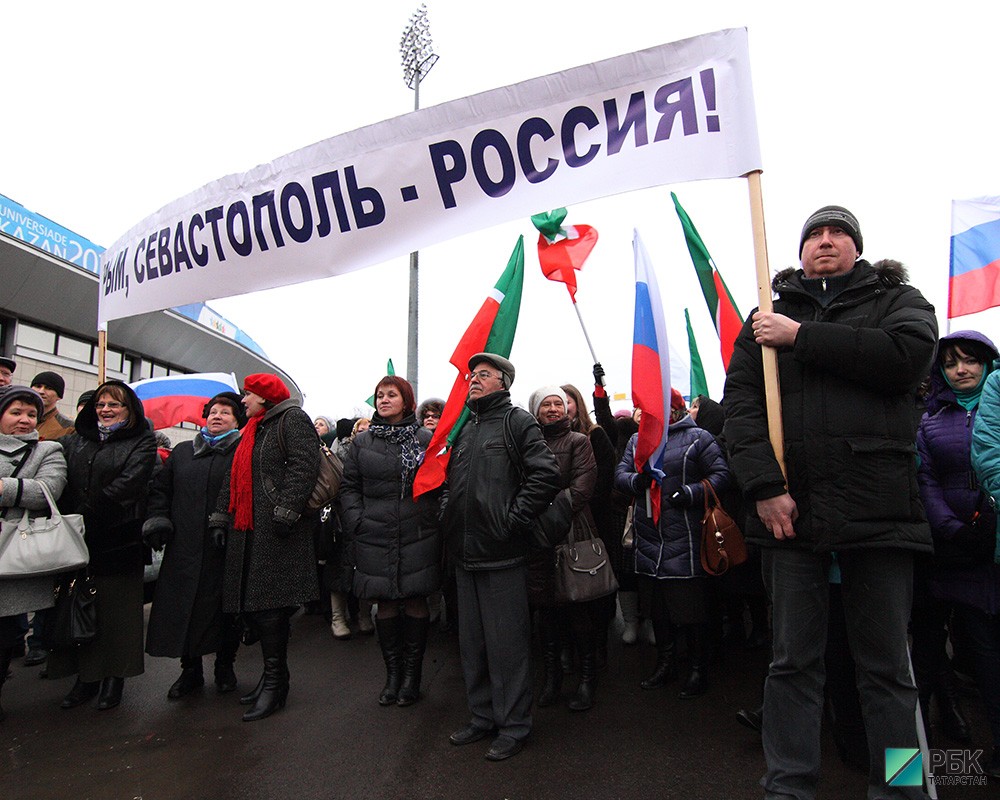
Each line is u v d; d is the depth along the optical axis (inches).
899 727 72.4
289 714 126.9
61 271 714.8
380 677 150.6
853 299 80.7
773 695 78.1
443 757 105.7
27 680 154.5
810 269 84.7
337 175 132.3
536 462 109.5
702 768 99.3
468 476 114.0
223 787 97.3
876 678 74.2
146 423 140.9
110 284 172.1
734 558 125.2
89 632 127.0
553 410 138.3
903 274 82.0
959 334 101.0
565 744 109.7
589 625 129.3
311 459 130.9
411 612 135.3
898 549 73.1
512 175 115.1
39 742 116.2
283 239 139.8
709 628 142.3
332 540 188.5
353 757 106.6
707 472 134.8
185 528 139.3
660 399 127.5
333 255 134.3
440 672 155.4
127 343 908.6
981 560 95.5
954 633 132.6
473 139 118.6
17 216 660.1
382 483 132.4
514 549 111.0
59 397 192.5
